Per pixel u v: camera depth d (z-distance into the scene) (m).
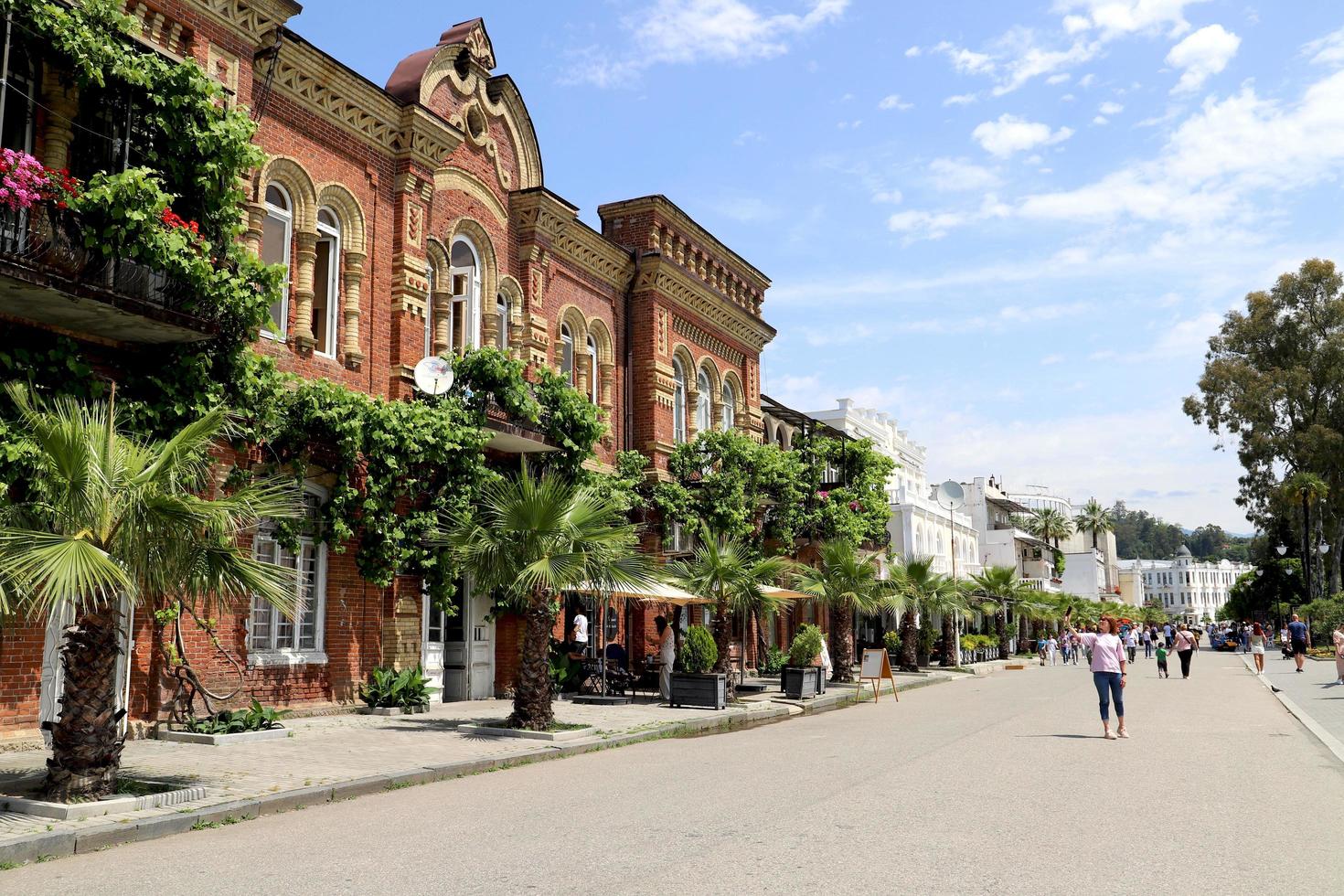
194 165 12.59
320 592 16.55
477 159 21.47
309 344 16.55
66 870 6.95
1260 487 60.38
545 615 14.98
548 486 14.86
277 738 13.59
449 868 6.89
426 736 14.00
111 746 8.80
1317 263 59.50
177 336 12.67
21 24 10.93
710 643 20.41
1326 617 50.62
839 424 48.59
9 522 8.66
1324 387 58.91
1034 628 76.62
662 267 26.97
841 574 29.98
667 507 25.77
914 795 9.91
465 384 18.58
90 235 10.97
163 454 8.87
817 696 23.88
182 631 13.82
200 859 7.27
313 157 16.92
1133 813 8.94
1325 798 9.77
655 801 9.60
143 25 13.61
